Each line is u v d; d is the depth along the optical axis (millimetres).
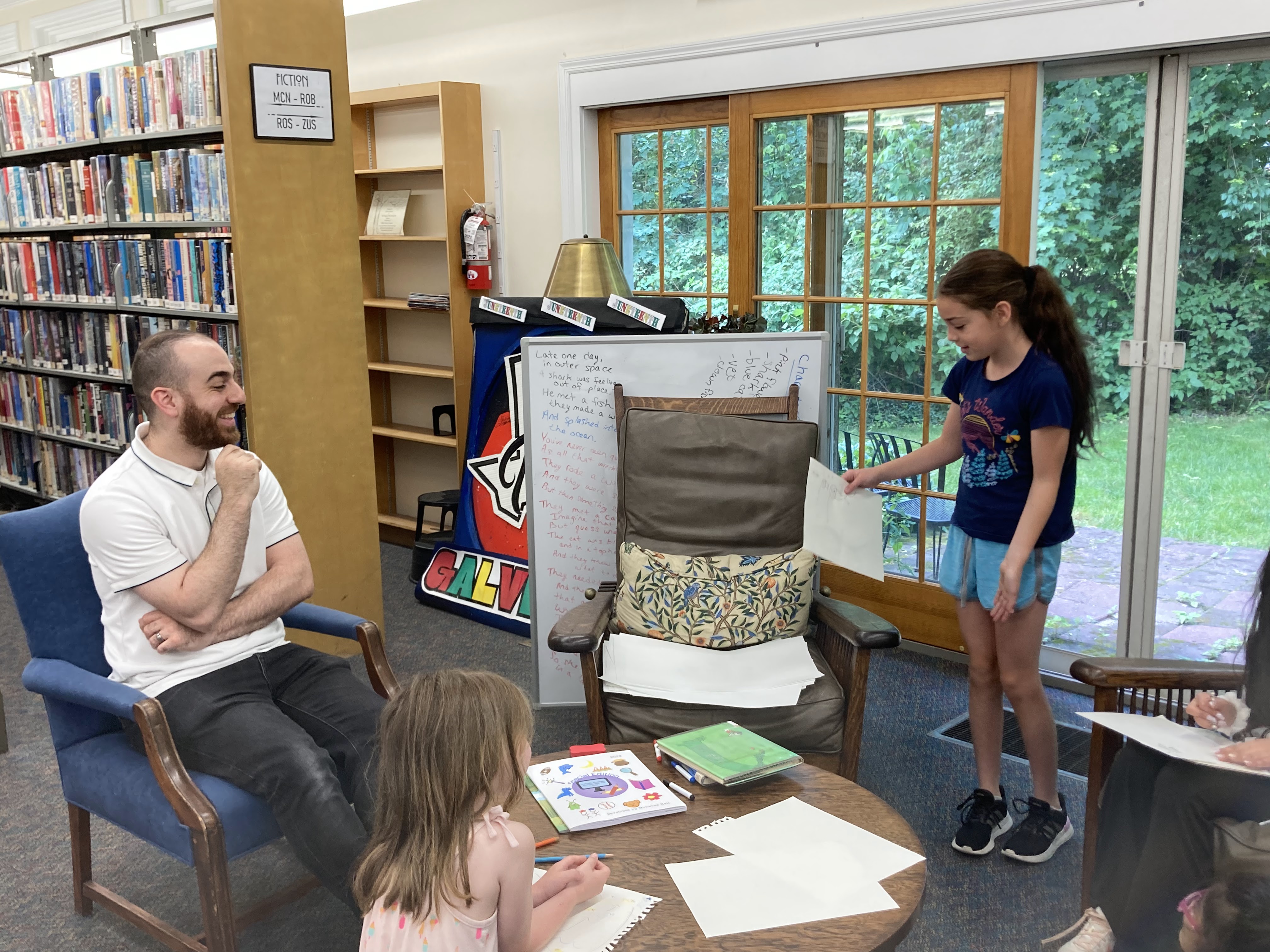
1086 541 3857
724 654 2459
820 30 3436
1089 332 3760
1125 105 3521
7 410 5180
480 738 1269
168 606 1994
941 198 3363
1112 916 1611
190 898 2252
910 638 3668
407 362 5039
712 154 3930
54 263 4398
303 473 3418
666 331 3471
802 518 2658
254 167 3156
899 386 3600
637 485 2734
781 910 1438
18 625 4105
